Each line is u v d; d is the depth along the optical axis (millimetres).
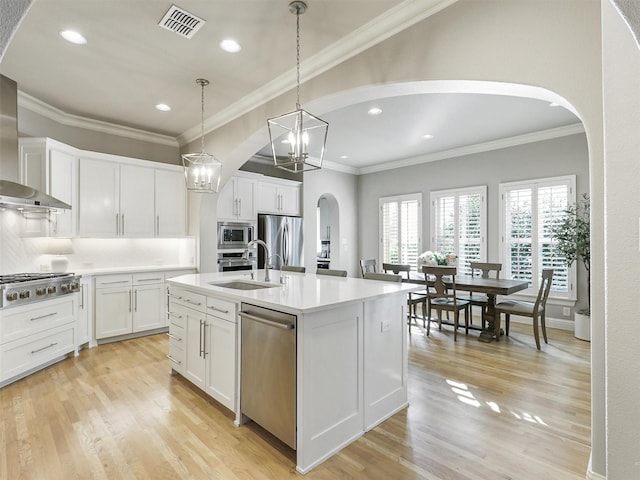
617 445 1305
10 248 3686
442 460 1962
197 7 2355
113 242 4605
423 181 6328
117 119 4402
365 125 4645
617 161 1316
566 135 4734
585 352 3820
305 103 3166
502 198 5324
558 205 4785
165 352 3809
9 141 3207
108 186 4254
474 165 5656
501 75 1958
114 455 1992
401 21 2385
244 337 2287
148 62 3062
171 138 5086
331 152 6039
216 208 4965
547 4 1809
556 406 2586
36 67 3135
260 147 4121
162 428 2283
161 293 4512
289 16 2451
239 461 1952
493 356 3693
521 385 2965
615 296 1310
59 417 2410
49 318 3330
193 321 2818
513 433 2230
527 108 4070
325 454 1991
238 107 3922
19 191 3043
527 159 5098
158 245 5027
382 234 6961
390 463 1939
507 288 3865
